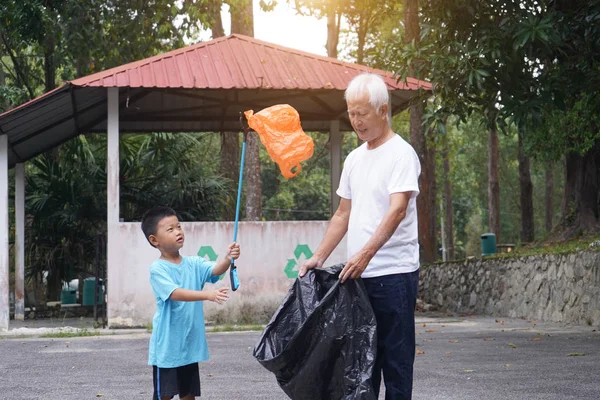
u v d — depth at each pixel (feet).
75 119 50.44
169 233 15.14
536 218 176.86
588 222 56.44
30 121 45.27
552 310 45.32
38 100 40.83
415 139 68.23
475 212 202.69
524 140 56.85
